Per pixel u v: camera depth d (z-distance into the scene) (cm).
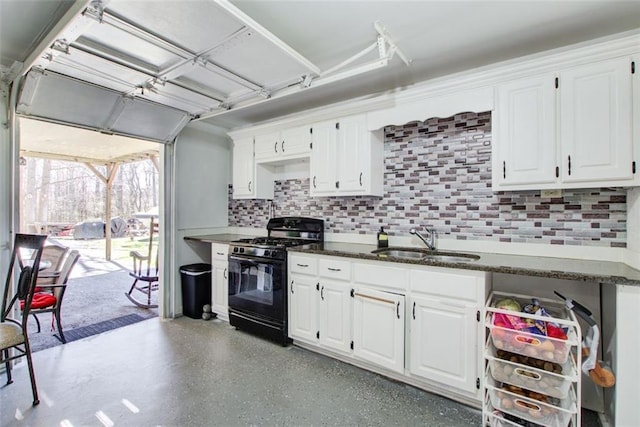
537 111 192
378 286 223
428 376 201
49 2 162
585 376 190
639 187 168
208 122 384
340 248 266
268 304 282
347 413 184
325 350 260
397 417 181
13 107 232
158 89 252
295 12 173
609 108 171
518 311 177
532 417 158
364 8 170
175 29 172
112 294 446
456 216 247
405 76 255
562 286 204
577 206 202
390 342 214
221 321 341
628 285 147
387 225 283
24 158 559
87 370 233
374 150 271
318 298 254
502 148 204
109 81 234
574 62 180
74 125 266
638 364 147
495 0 163
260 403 193
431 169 259
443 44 206
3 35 191
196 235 379
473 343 185
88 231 909
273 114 358
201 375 226
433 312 199
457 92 220
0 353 218
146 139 323
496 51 216
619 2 163
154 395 201
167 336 298
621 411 150
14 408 187
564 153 184
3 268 233
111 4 151
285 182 363
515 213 223
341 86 276
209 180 394
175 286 355
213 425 173
